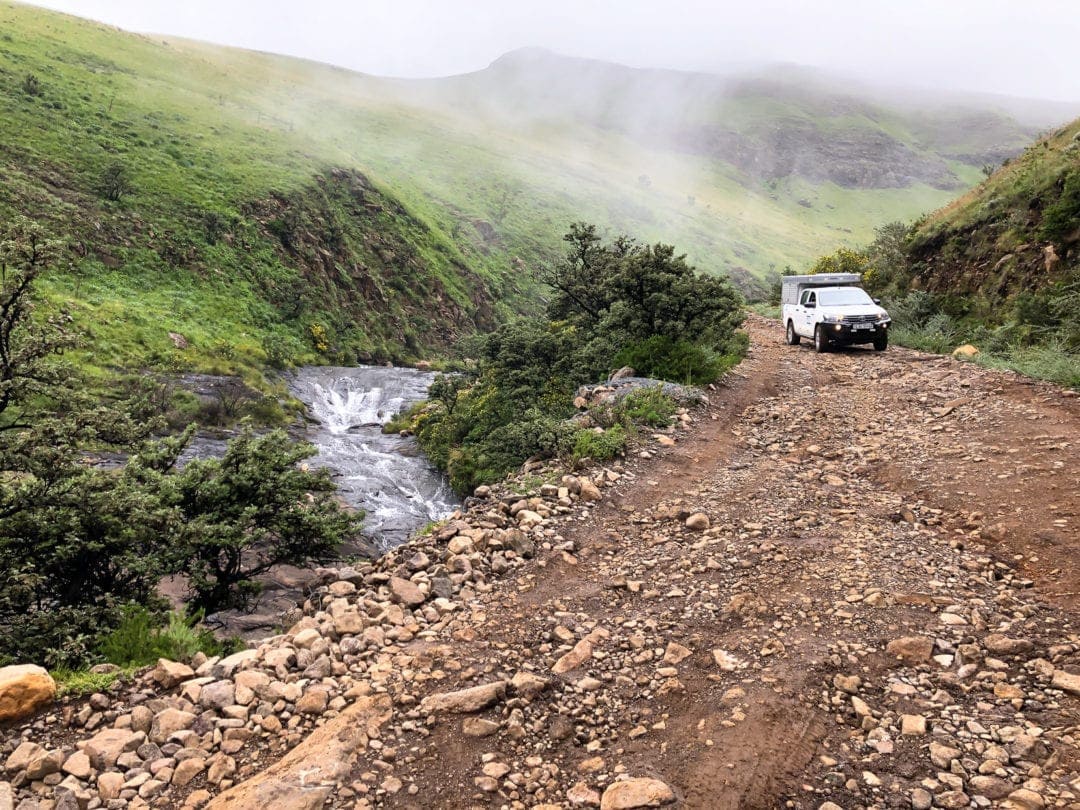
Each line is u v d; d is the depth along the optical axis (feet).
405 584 18.28
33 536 25.66
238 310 161.89
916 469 27.14
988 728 11.59
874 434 33.42
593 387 45.39
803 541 20.83
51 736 12.21
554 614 17.16
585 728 12.45
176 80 337.93
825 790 10.39
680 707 12.82
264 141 272.51
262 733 12.29
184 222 176.14
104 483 27.09
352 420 124.67
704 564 19.67
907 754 11.09
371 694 13.41
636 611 17.16
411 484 74.95
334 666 14.42
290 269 192.54
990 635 14.49
